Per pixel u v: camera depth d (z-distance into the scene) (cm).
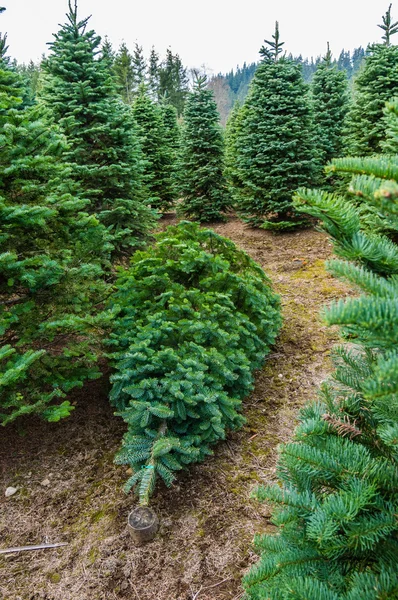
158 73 2775
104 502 223
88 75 470
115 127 476
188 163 877
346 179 636
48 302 267
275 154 705
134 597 176
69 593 179
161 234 373
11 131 230
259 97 732
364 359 141
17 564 192
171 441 214
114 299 307
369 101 673
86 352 257
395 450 108
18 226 249
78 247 277
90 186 460
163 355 240
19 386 252
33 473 245
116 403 268
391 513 96
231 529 204
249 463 246
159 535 203
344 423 119
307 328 406
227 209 933
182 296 290
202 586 179
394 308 70
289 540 118
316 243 665
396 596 82
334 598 90
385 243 94
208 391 231
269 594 105
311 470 111
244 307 329
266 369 345
